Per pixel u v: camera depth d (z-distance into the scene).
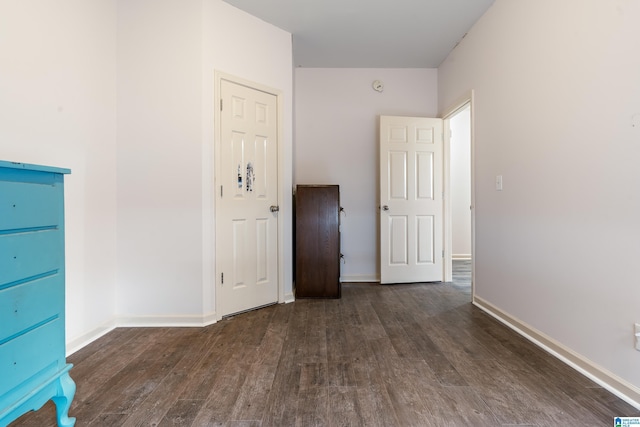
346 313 2.71
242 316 2.63
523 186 2.23
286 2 2.59
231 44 2.62
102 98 2.27
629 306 1.46
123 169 2.41
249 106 2.75
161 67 2.42
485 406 1.42
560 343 1.89
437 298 3.16
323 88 3.90
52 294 1.18
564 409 1.39
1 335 0.99
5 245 1.00
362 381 1.63
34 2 1.74
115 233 2.41
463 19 2.86
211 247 2.49
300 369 1.76
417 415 1.36
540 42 2.04
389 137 3.73
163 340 2.16
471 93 2.99
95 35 2.20
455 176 5.73
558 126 1.89
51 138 1.86
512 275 2.37
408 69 3.92
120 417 1.35
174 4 2.42
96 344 2.10
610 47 1.54
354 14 2.78
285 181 3.04
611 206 1.55
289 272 3.08
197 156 2.42
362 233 3.92
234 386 1.59
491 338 2.18
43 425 1.31
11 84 1.62
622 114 1.49
